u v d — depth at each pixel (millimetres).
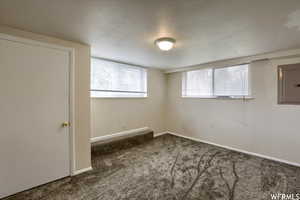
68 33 1865
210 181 2062
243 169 2393
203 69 3750
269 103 2770
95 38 2035
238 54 2773
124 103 3705
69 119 2146
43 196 1747
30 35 1816
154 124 4422
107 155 2963
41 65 1896
